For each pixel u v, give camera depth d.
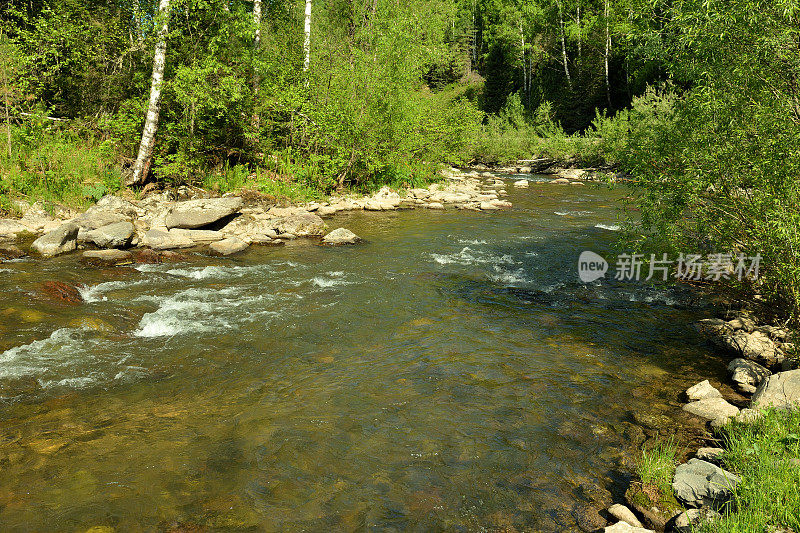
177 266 10.01
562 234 14.05
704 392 5.23
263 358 6.16
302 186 17.59
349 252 11.67
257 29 17.06
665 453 4.24
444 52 29.48
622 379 5.76
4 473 3.88
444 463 4.17
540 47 48.72
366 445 4.40
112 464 4.04
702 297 8.77
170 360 6.03
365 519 3.50
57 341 6.37
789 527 3.03
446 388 5.48
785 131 5.30
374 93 19.59
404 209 18.03
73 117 16.48
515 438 4.55
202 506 3.58
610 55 40.25
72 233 10.76
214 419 4.77
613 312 8.09
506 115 44.75
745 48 5.67
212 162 17.06
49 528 3.32
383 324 7.39
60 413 4.81
